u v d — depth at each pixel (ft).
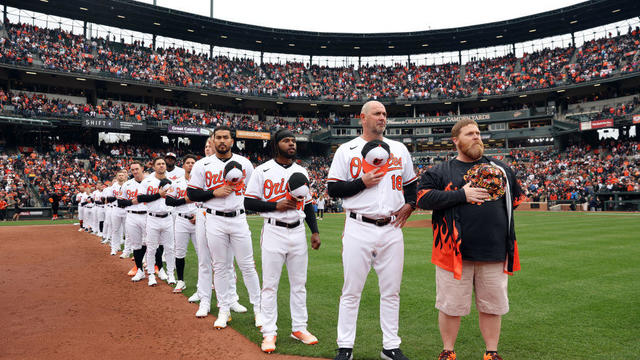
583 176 106.22
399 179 11.08
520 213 88.22
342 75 164.45
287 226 12.64
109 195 31.07
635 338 12.20
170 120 116.06
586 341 12.03
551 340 12.17
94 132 110.01
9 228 57.36
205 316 15.46
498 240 9.57
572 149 123.34
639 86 120.47
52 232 50.78
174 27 134.31
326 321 14.55
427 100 143.64
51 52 106.32
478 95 139.85
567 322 13.78
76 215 83.25
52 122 95.76
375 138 11.09
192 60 140.36
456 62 166.91
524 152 130.00
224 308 14.42
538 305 15.83
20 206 78.38
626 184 92.79
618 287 18.52
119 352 11.80
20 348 12.10
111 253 31.32
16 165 87.10
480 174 9.57
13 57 95.55
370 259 10.91
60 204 82.23
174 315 15.64
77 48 115.65
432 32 150.10
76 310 16.22
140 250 22.56
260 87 139.74
